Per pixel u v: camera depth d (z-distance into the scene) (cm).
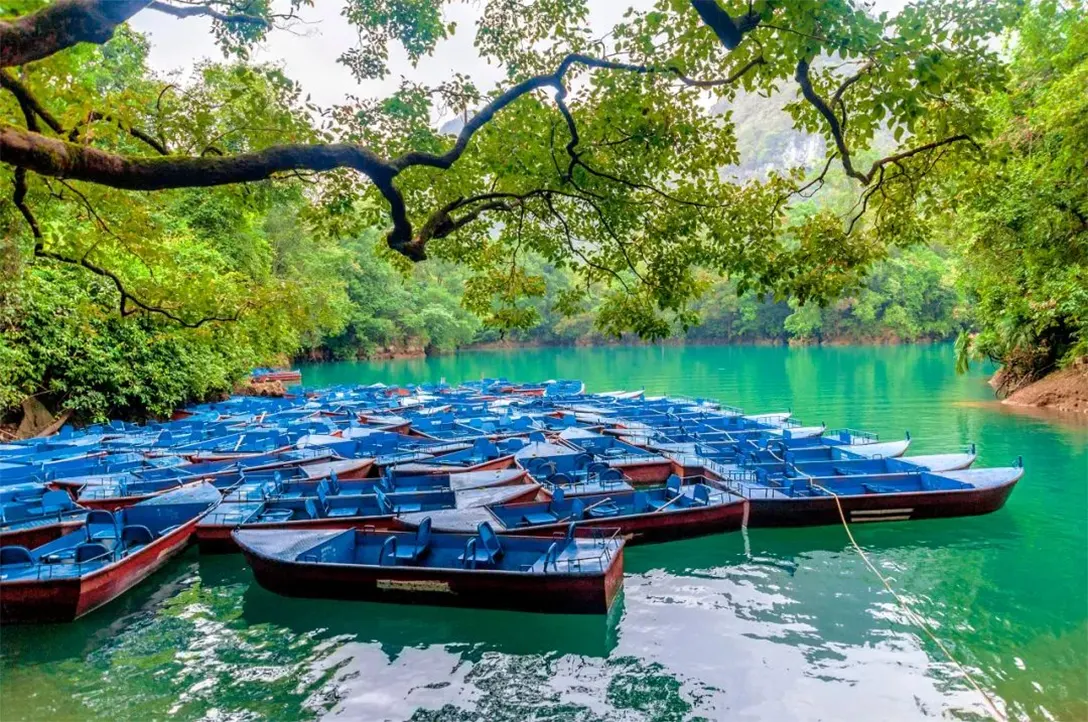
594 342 8362
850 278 741
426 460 1502
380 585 862
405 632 834
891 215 733
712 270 782
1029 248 1891
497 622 845
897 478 1254
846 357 5238
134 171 379
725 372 4278
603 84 661
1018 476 1252
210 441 1714
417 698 703
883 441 1802
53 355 1772
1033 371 2562
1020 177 1644
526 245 855
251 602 915
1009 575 982
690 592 943
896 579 977
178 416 2298
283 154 443
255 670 755
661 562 1046
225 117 729
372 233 5897
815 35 454
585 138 721
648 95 685
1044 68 1836
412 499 1173
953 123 602
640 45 638
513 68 712
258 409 2370
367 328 5938
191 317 1191
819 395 2962
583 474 1363
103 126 644
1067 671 731
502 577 829
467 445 1694
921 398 2758
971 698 686
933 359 4809
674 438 1764
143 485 1293
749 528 1149
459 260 904
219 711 681
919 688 705
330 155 470
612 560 865
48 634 815
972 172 704
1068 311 1936
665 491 1205
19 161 332
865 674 733
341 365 5694
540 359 6253
